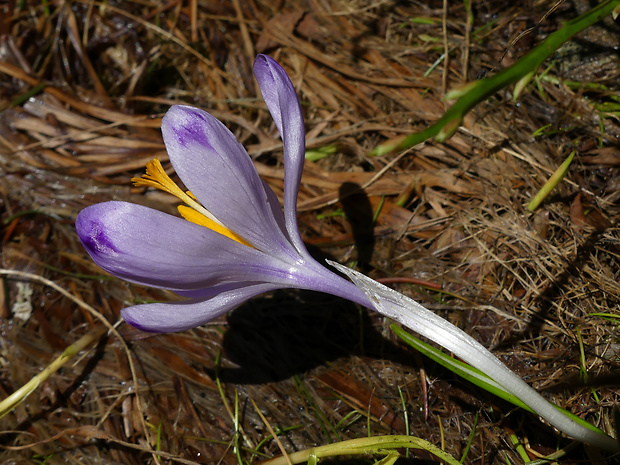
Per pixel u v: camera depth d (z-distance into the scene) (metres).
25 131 0.26
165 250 0.16
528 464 0.18
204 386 0.21
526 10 0.24
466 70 0.24
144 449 0.19
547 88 0.23
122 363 0.21
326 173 0.23
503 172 0.22
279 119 0.18
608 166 0.22
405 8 0.26
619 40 0.23
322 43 0.26
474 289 0.21
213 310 0.18
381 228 0.22
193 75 0.27
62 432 0.20
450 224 0.22
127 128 0.26
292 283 0.18
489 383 0.17
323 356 0.21
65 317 0.22
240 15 0.27
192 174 0.17
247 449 0.20
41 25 0.27
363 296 0.18
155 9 0.28
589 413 0.19
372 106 0.25
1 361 0.22
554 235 0.21
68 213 0.24
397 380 0.20
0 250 0.23
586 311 0.20
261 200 0.17
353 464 0.19
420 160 0.23
